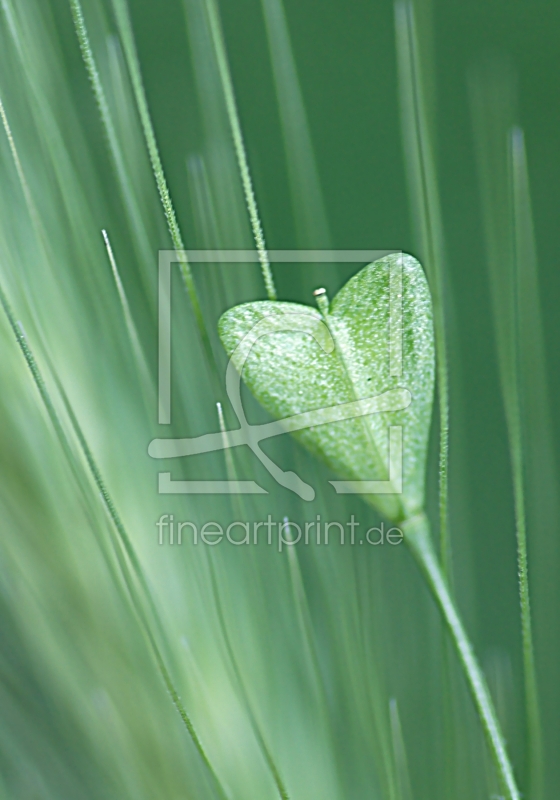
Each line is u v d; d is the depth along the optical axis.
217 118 0.09
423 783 0.09
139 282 0.09
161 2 0.14
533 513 0.10
